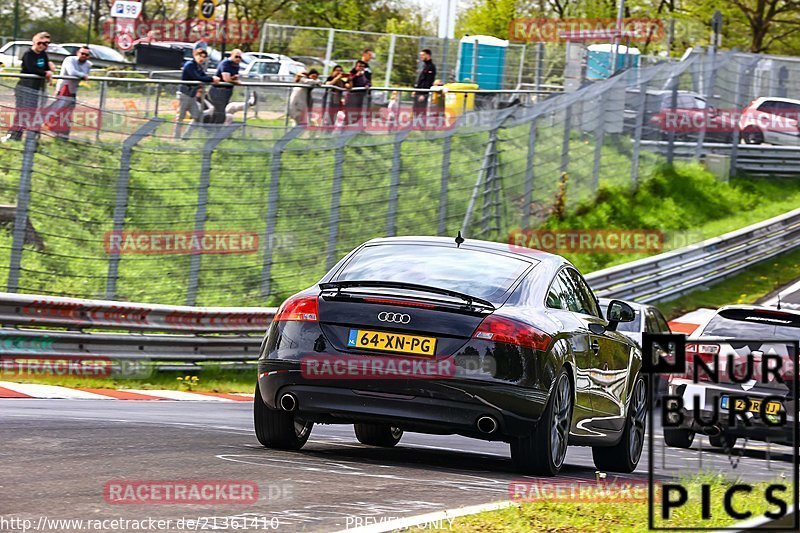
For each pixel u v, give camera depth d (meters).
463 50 146.88
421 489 23.88
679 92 136.50
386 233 82.50
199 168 70.50
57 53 129.50
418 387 27.05
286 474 24.64
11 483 21.38
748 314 47.72
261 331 66.81
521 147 104.56
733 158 141.25
